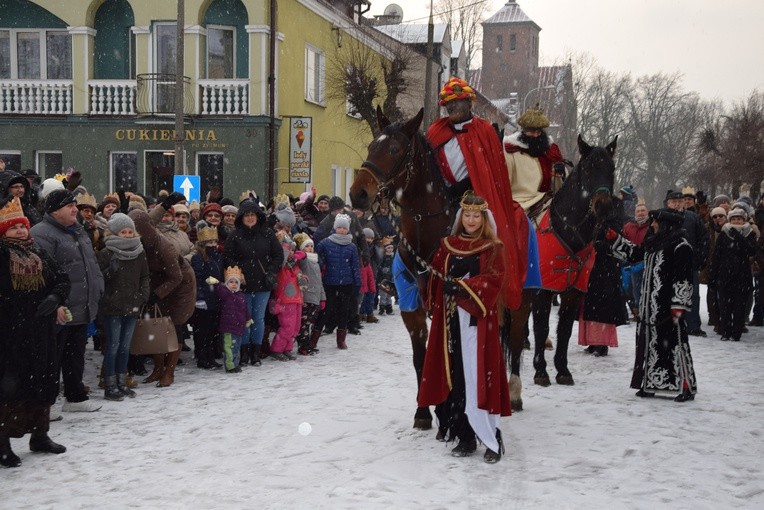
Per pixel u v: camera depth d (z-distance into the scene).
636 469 5.56
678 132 76.75
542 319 8.28
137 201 9.33
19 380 5.68
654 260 7.82
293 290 10.16
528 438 6.34
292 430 6.59
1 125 23.09
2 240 5.69
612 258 10.12
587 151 7.86
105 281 7.70
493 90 84.31
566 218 7.88
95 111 22.88
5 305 5.66
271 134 22.39
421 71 37.03
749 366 9.88
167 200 9.42
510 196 6.39
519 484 5.21
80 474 5.49
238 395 7.99
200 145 22.69
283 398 7.83
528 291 6.88
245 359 9.74
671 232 7.77
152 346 8.19
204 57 22.94
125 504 4.88
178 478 5.38
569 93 68.94
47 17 23.31
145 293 7.87
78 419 7.02
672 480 5.34
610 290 10.13
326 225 12.45
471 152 6.18
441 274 5.82
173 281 8.34
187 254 9.37
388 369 9.52
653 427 6.72
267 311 10.23
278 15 23.08
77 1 22.61
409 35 38.56
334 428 6.64
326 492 5.05
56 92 23.11
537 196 7.94
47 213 7.00
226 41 23.09
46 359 5.83
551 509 4.77
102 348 8.24
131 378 8.49
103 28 23.00
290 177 22.92
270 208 13.38
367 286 13.58
